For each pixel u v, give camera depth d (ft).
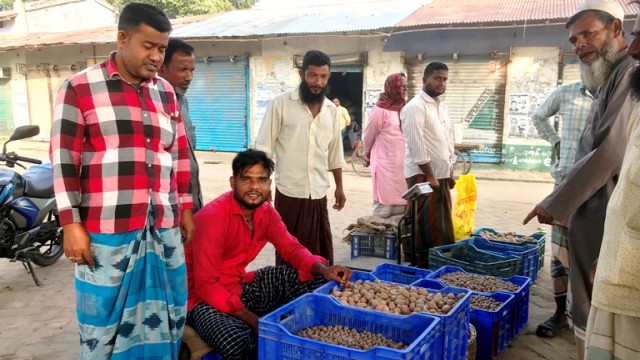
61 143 7.07
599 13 8.70
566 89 12.03
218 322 8.52
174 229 8.03
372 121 16.61
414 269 11.15
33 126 12.82
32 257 15.21
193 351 8.46
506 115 35.83
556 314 11.53
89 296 7.50
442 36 36.32
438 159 14.51
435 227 14.62
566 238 10.82
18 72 56.95
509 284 11.40
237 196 9.31
